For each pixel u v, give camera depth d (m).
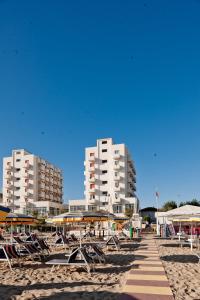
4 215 9.80
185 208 20.80
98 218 16.98
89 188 85.44
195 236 24.30
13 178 98.31
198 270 11.38
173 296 7.77
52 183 109.56
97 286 8.85
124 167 84.00
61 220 16.52
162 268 11.60
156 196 40.81
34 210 86.56
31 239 19.44
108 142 86.69
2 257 11.79
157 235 34.72
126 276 10.14
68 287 8.78
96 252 12.55
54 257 15.02
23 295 8.00
